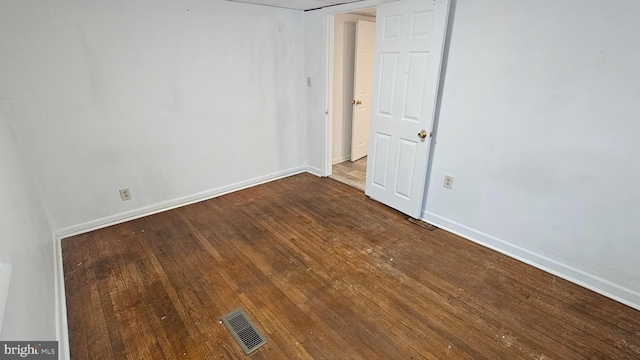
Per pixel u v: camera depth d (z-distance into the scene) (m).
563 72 1.90
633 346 1.65
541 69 1.98
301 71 3.84
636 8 1.61
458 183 2.61
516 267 2.28
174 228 2.80
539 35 1.94
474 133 2.41
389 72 2.84
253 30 3.28
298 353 1.61
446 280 2.14
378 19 2.81
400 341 1.67
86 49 2.41
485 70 2.23
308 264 2.31
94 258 2.36
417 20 2.48
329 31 3.46
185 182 3.24
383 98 2.96
